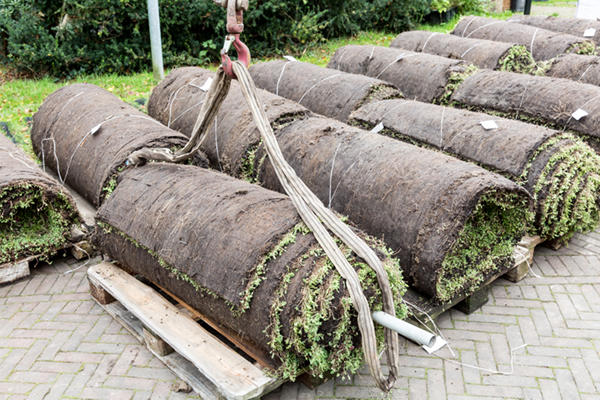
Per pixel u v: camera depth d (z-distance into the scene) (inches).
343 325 105.4
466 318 152.6
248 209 122.8
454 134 177.3
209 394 119.8
